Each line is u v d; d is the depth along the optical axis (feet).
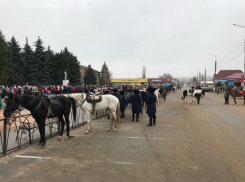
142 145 19.98
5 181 12.48
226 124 30.48
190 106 58.80
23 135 24.11
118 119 26.35
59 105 21.22
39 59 139.03
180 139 22.11
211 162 15.29
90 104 25.43
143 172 13.60
